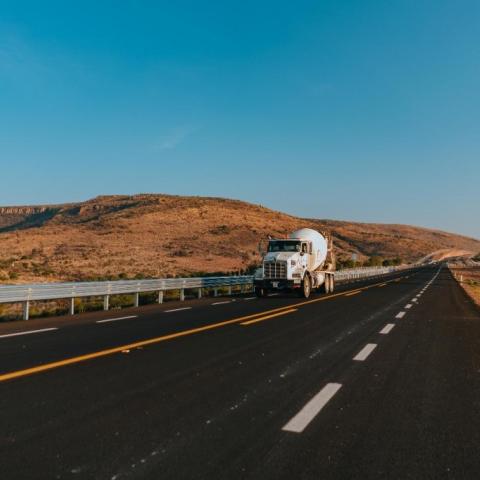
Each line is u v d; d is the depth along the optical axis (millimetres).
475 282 53062
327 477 3840
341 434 4824
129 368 7668
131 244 112188
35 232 122562
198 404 5773
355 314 16672
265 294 26578
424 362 8602
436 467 4062
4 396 5973
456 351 9805
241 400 5977
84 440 4539
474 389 6746
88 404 5684
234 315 16047
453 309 19484
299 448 4430
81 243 108812
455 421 5297
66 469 3906
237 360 8461
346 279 54531
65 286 16547
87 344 9953
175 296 25672
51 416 5219
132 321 14250
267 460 4141
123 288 19500
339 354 9211
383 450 4418
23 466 3955
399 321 14812
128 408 5559
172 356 8727
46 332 11773
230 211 156250
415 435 4828
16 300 14523
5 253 93562
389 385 6887
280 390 6488
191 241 122625
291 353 9234
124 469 3920
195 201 163125
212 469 3943
